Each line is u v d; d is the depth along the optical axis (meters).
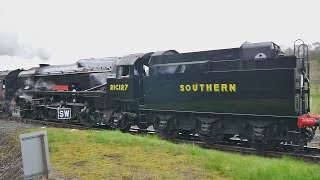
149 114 14.26
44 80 21.95
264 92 10.41
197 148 8.76
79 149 8.77
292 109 9.83
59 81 20.41
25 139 4.88
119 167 6.89
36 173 4.98
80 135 11.02
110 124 16.09
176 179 6.04
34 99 22.02
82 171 6.67
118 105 15.67
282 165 6.91
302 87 10.56
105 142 9.65
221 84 11.48
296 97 10.00
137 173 6.43
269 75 10.30
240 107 10.96
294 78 9.83
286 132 10.29
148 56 15.21
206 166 6.79
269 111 10.29
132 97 14.62
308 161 9.26
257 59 10.66
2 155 9.66
